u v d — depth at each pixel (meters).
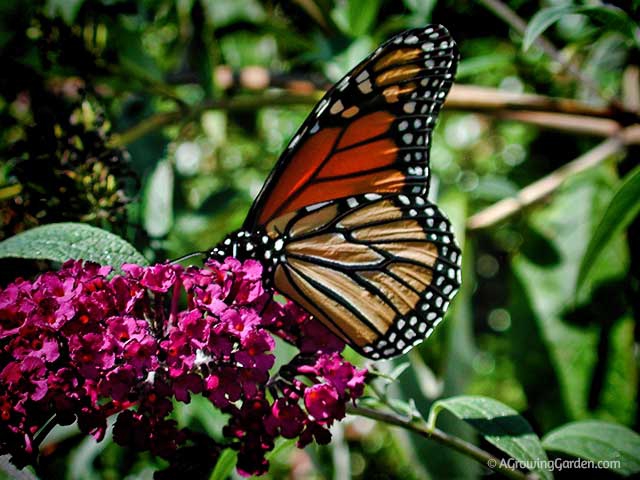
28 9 0.26
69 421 0.20
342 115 0.22
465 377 0.27
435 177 0.27
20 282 0.21
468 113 0.28
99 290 0.20
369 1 0.28
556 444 0.23
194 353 0.20
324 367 0.20
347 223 0.22
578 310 0.28
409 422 0.22
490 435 0.21
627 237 0.28
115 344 0.20
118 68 0.27
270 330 0.21
